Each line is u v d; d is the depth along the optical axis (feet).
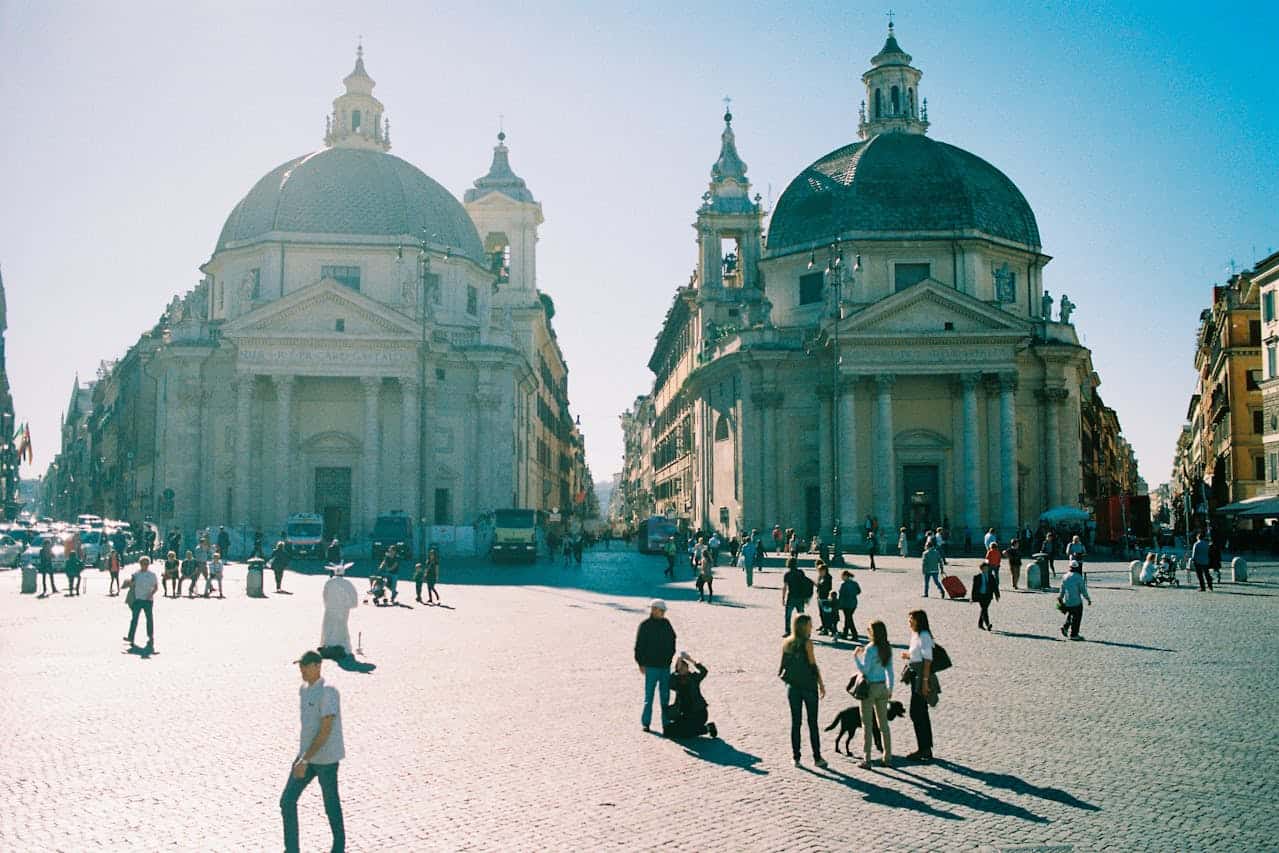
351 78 218.59
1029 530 180.86
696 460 242.17
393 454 191.83
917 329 183.32
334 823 28.58
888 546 181.68
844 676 57.36
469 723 45.85
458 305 207.00
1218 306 240.12
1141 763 38.96
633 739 43.11
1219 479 246.68
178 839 30.53
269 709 48.52
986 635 74.79
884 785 36.37
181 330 194.29
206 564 109.50
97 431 392.47
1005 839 30.60
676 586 123.65
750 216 253.85
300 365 185.16
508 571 156.15
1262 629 78.02
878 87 216.13
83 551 152.76
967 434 184.14
